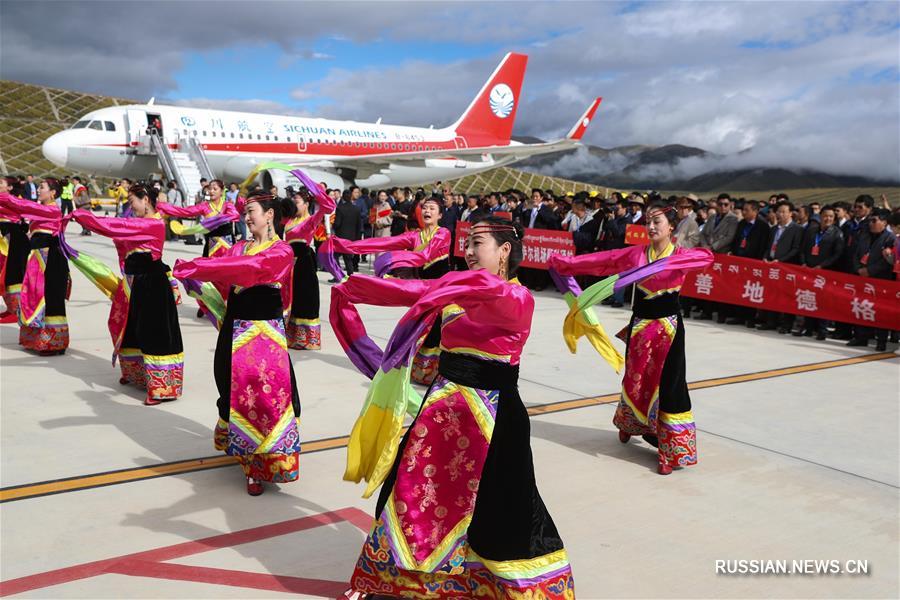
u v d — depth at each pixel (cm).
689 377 655
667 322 406
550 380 634
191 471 393
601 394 591
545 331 871
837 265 895
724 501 374
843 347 838
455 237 1300
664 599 274
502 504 226
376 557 238
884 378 673
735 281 944
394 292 236
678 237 918
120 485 370
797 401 581
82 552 297
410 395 272
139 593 266
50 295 636
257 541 312
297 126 2361
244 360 345
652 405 413
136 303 509
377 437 245
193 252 1549
